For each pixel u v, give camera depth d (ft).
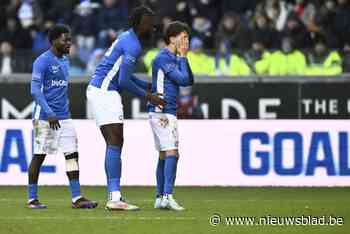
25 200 137.90
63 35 122.83
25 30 241.55
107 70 118.83
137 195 147.74
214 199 139.85
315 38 232.12
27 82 224.53
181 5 241.76
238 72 224.94
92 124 165.27
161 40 228.22
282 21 238.48
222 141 164.55
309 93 223.71
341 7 239.50
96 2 248.52
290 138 163.22
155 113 121.08
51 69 122.62
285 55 225.15
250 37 232.32
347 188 159.74
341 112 223.10
